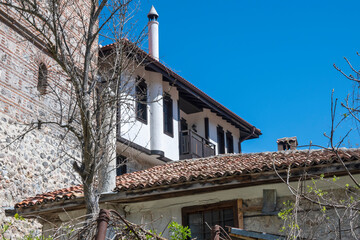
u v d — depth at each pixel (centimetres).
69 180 1717
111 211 624
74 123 1689
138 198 1202
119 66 1092
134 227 645
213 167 1251
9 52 1563
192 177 1127
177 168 1356
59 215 1272
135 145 2081
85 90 1015
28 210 1252
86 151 976
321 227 1030
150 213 1236
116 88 1073
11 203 1496
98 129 1025
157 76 2242
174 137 2348
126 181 1249
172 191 1152
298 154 1266
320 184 1088
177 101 2420
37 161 1609
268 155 1327
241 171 1095
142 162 2231
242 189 1166
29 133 1591
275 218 1127
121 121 1118
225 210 1187
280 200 1141
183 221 1208
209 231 1188
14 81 1567
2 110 1516
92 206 956
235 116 2827
